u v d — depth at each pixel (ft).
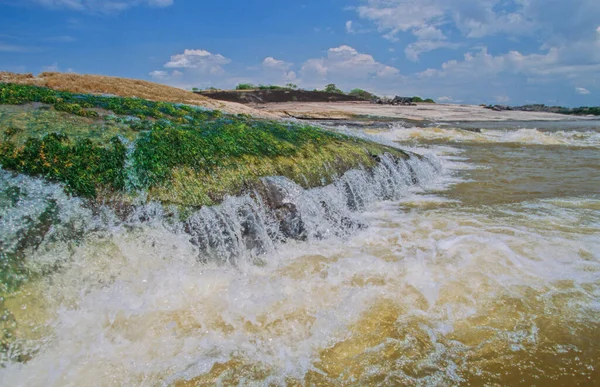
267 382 10.56
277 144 24.26
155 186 17.71
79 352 11.55
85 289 13.66
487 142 57.11
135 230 16.02
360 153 27.84
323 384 10.48
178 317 13.09
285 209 19.69
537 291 14.33
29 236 13.98
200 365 11.12
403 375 10.68
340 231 19.98
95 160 17.65
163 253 15.81
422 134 63.77
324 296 14.29
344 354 11.51
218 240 17.20
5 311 11.93
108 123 21.24
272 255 17.67
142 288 14.28
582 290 14.40
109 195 16.62
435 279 15.19
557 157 43.32
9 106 20.75
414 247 18.20
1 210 14.20
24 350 11.41
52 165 16.55
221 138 22.59
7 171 15.75
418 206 24.79
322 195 22.33
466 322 12.71
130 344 11.86
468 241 18.40
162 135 20.85
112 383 10.56
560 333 12.12
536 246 18.04
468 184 30.50
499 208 23.97
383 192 26.84
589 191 27.68
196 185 18.54
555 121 101.65
